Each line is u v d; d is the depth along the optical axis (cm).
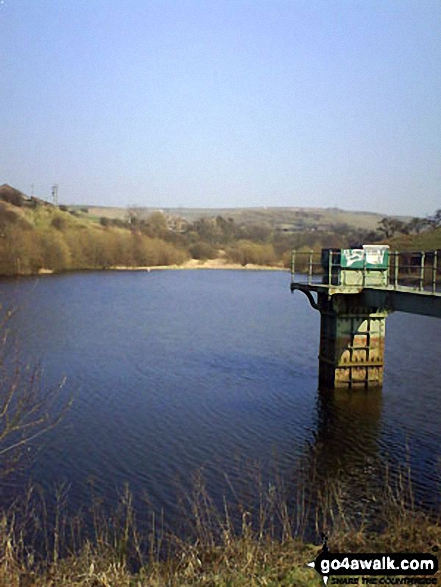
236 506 1834
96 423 2602
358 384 3172
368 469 2158
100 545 1390
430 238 10050
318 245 16150
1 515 1717
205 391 3177
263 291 8988
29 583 1077
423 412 2828
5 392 1981
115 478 2048
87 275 11394
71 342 4412
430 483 2028
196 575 1111
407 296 2642
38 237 11881
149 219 19588
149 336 4822
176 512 1789
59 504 1828
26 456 2188
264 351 4284
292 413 2809
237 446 2377
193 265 15212
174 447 2353
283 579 1058
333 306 3100
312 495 1930
